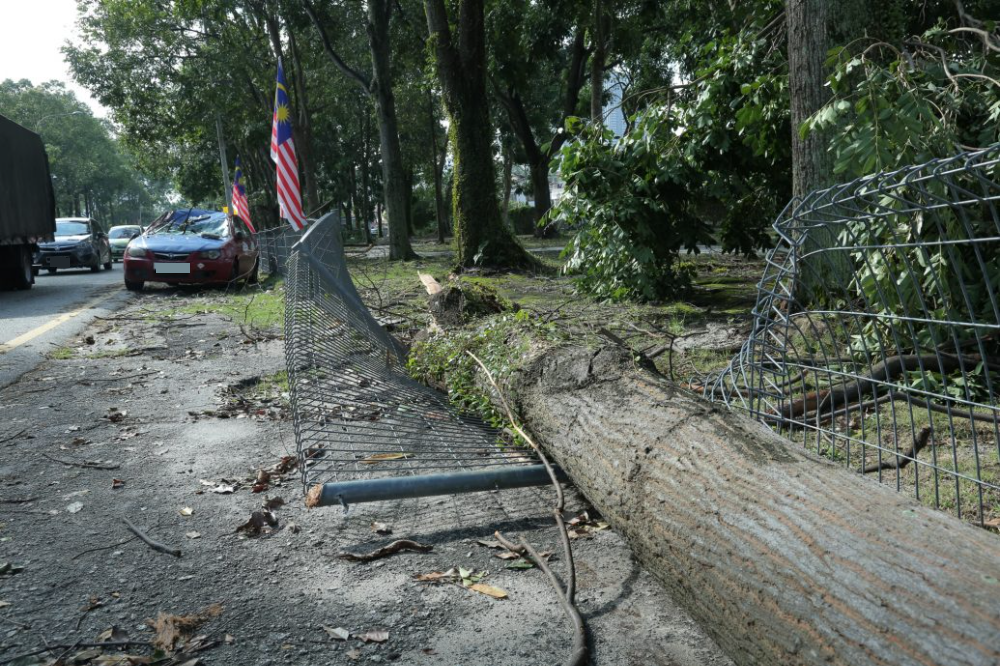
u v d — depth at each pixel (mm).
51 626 2533
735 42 9273
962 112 5605
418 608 2639
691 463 2535
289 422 5051
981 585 1592
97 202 106438
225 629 2516
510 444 4238
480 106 16609
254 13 28250
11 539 3252
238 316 10758
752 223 10758
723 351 6410
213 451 4473
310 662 2318
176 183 51406
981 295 4391
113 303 13055
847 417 3506
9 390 6227
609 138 9977
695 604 2318
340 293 5938
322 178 54656
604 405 3260
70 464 4266
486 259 16500
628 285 9953
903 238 4250
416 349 5859
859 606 1695
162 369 7059
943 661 1479
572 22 25719
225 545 3176
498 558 3016
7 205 14445
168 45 32250
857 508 1999
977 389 4418
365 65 32094
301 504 3615
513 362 4188
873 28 6801
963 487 3393
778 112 8664
